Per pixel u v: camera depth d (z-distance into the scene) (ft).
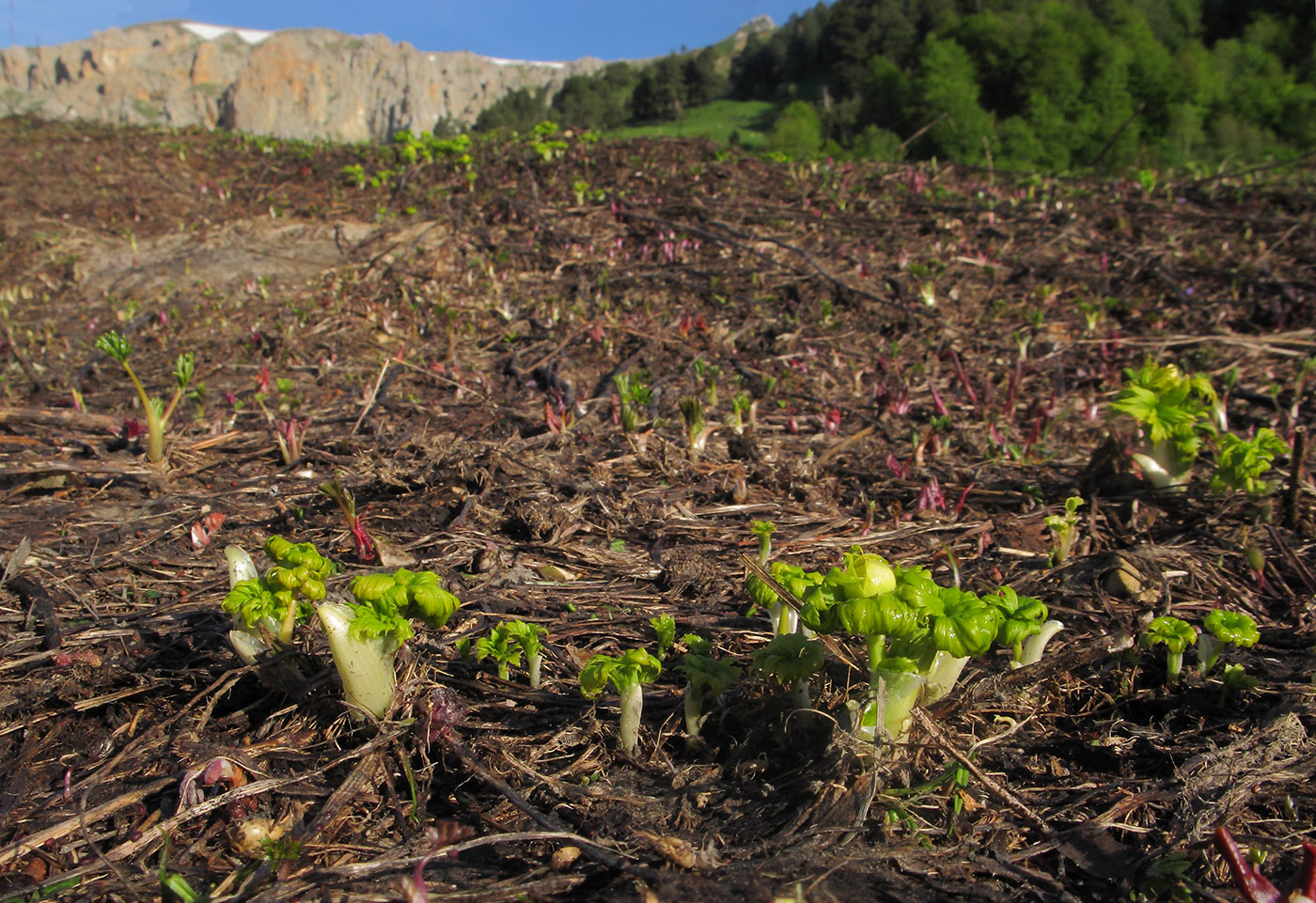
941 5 193.77
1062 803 6.86
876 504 13.53
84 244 33.37
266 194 40.45
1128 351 21.68
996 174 42.73
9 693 8.54
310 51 355.15
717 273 28.02
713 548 11.91
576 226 33.32
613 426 16.79
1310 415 17.02
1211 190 36.45
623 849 6.16
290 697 8.24
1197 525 11.94
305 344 23.80
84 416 16.61
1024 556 11.55
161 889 6.10
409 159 43.62
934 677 7.27
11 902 6.03
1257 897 5.10
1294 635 9.26
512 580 10.85
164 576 11.19
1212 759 6.93
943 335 23.08
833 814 6.24
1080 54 95.96
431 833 5.85
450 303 26.84
